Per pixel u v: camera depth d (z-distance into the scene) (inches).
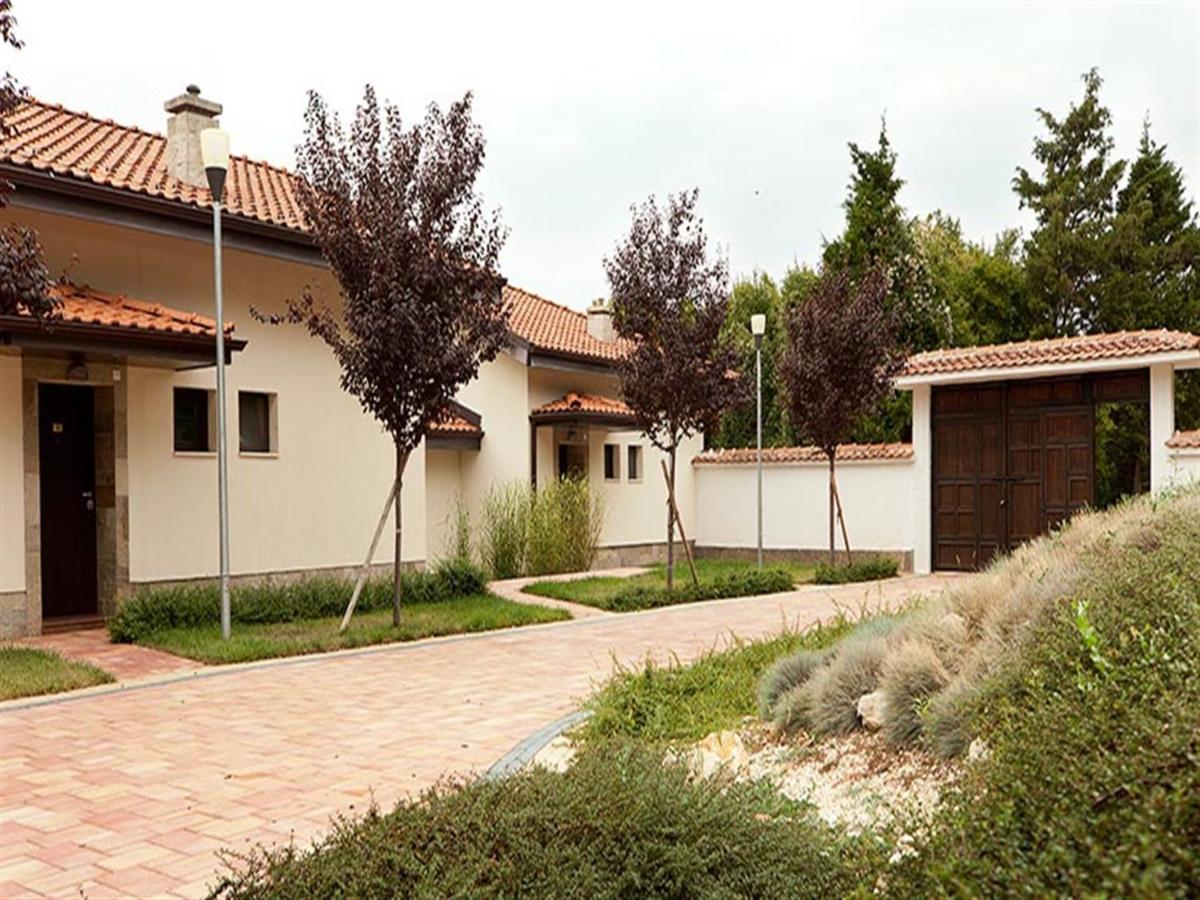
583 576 572.1
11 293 249.4
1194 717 74.4
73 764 194.7
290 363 451.2
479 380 645.3
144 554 389.1
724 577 534.0
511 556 588.7
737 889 98.7
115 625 343.9
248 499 428.8
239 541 424.5
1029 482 581.3
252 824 158.1
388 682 278.7
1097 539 241.6
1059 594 182.9
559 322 760.3
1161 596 145.3
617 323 502.6
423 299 354.6
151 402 393.4
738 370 558.6
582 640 356.5
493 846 96.3
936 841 79.0
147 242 400.8
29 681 265.7
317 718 233.6
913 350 904.3
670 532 494.9
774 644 284.2
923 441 621.3
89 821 160.4
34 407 353.4
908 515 633.6
